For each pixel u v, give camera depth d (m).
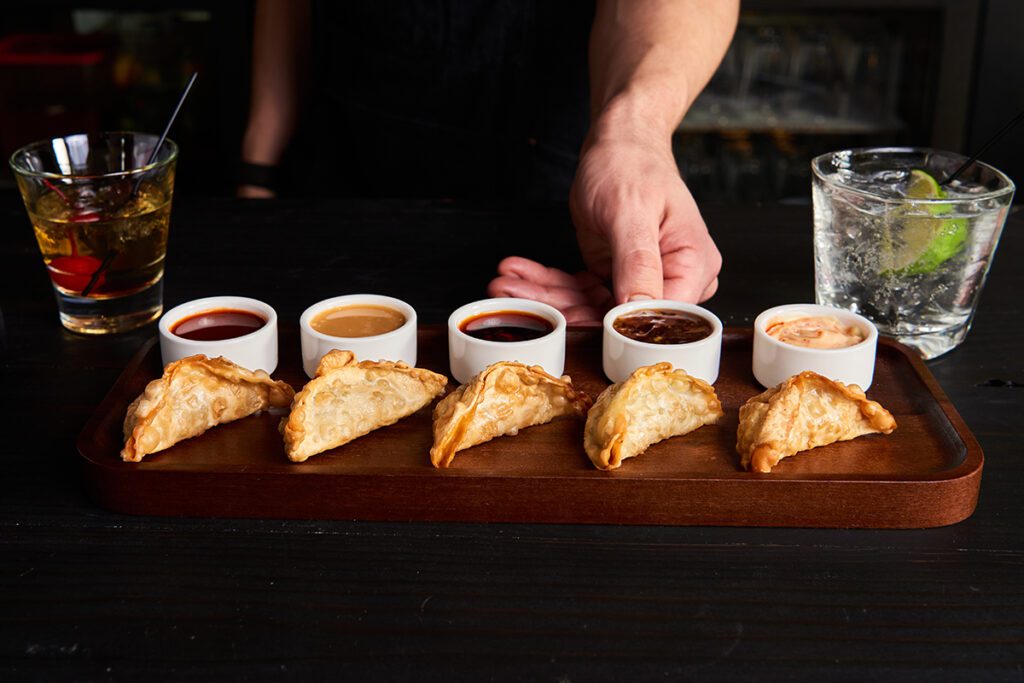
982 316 0.89
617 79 1.02
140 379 0.77
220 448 0.70
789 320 0.79
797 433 0.69
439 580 0.63
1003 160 1.65
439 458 0.68
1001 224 0.81
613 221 0.85
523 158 1.23
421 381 0.73
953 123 1.66
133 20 1.67
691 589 0.62
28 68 1.69
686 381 0.71
